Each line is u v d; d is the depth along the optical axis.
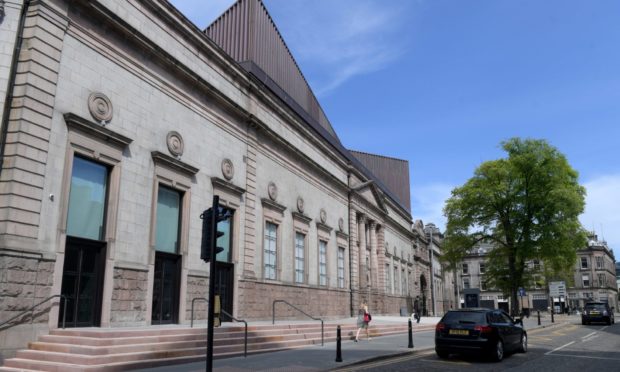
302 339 19.19
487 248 100.94
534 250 38.66
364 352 16.31
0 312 11.84
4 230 12.24
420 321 37.72
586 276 92.38
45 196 13.38
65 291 14.09
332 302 33.03
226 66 22.70
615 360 15.11
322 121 38.53
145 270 16.75
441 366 13.73
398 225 53.12
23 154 12.80
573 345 20.33
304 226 30.00
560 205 37.69
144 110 17.50
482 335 14.66
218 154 21.66
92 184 15.40
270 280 25.23
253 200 24.05
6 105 12.87
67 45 14.59
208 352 9.63
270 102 26.67
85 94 15.07
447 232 43.53
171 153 18.67
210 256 10.06
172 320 18.22
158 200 18.12
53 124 13.84
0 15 13.33
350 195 38.56
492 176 41.03
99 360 11.44
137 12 17.62
